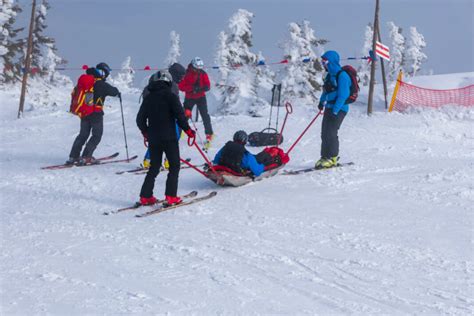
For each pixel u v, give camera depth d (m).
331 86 9.54
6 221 6.89
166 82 7.61
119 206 7.80
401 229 6.23
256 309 4.05
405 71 41.44
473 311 4.05
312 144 13.27
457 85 23.23
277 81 32.06
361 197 7.75
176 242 5.84
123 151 13.20
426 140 13.88
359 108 21.64
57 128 18.19
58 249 5.57
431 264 5.09
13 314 3.83
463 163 9.97
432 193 7.79
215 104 34.69
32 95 38.41
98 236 6.10
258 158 9.27
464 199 7.44
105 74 11.41
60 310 3.93
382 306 4.14
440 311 4.05
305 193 8.07
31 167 11.33
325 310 4.05
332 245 5.70
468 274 4.83
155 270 4.91
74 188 9.11
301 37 32.56
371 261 5.19
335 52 9.52
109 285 4.50
